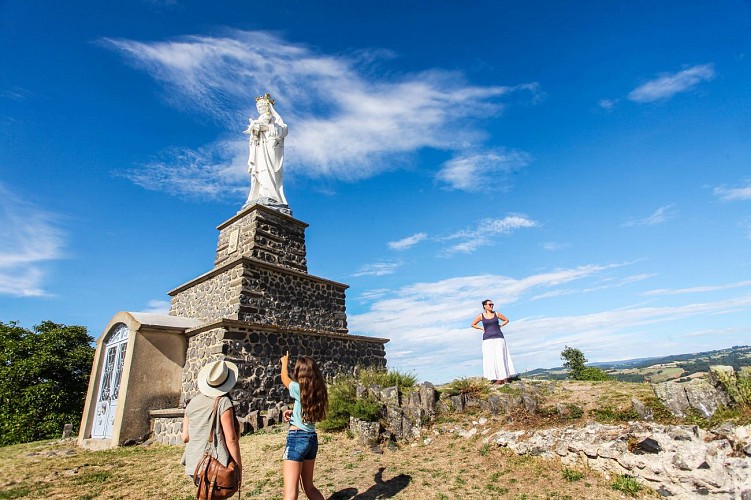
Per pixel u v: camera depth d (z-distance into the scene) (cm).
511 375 1084
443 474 748
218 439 477
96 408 1445
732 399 700
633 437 675
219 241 2012
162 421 1290
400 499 657
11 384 1916
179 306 1892
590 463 694
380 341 1991
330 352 1748
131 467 952
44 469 945
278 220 1919
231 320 1385
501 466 761
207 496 447
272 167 2052
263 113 2138
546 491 656
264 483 741
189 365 1457
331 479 749
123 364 1391
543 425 827
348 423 1027
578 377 2014
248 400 1362
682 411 728
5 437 1772
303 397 539
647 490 620
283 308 1681
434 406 1022
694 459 593
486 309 1148
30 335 2142
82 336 2277
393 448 900
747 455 573
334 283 1927
